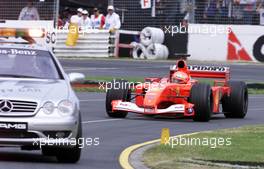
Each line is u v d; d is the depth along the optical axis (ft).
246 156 126.41
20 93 114.52
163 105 188.96
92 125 174.09
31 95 114.52
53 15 430.20
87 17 417.08
